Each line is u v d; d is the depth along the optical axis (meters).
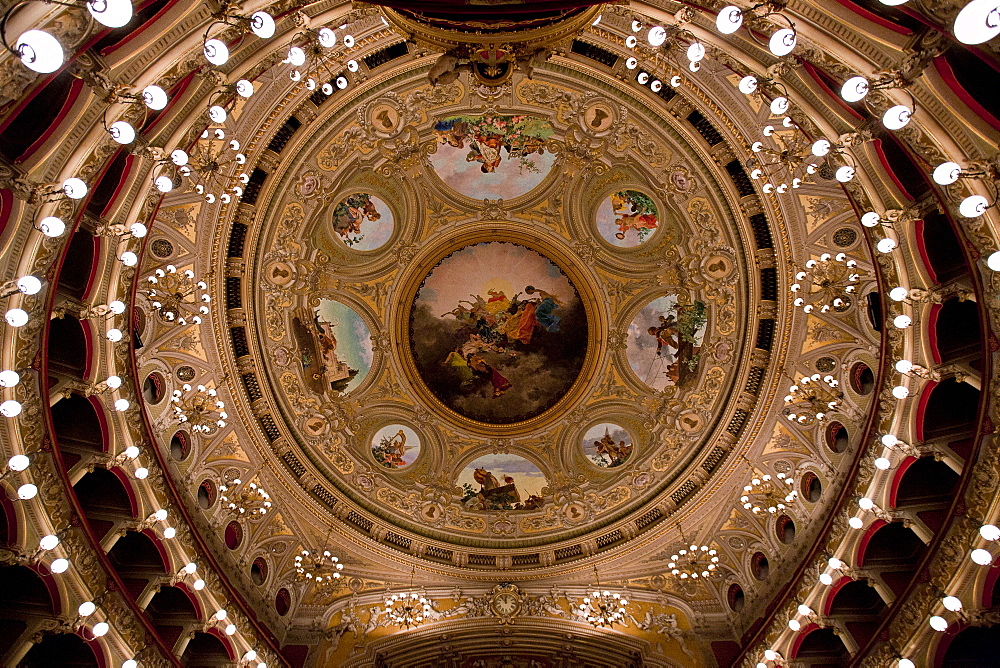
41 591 12.60
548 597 21.12
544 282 23.31
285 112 16.06
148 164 10.50
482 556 22.48
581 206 21.33
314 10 10.91
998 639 13.56
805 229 16.47
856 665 14.69
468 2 9.03
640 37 14.00
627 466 22.67
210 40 6.97
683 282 20.88
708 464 20.73
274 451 20.41
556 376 23.92
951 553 12.24
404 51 15.97
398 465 23.39
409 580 21.39
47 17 6.01
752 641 17.66
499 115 18.58
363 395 23.09
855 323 16.34
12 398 9.80
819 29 8.12
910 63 7.75
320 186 19.06
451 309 23.73
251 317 19.34
